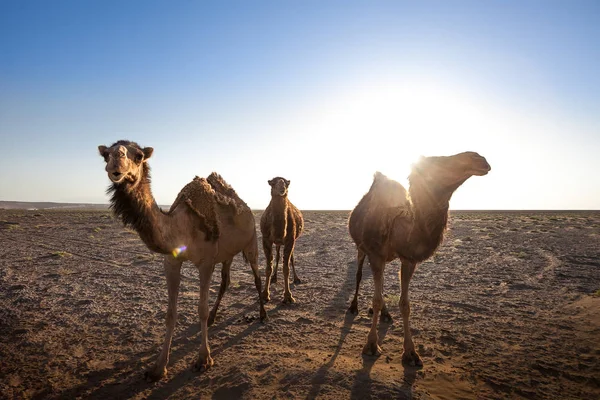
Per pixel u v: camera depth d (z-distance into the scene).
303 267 13.71
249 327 7.07
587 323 6.96
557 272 11.87
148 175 4.65
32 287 10.12
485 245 19.23
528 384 4.77
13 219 40.22
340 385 4.57
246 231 6.77
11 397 4.66
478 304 8.46
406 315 5.40
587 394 4.55
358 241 6.77
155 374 5.02
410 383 4.67
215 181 6.67
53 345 6.27
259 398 4.37
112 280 11.19
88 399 4.59
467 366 5.27
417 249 4.83
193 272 12.43
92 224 33.66
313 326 7.09
